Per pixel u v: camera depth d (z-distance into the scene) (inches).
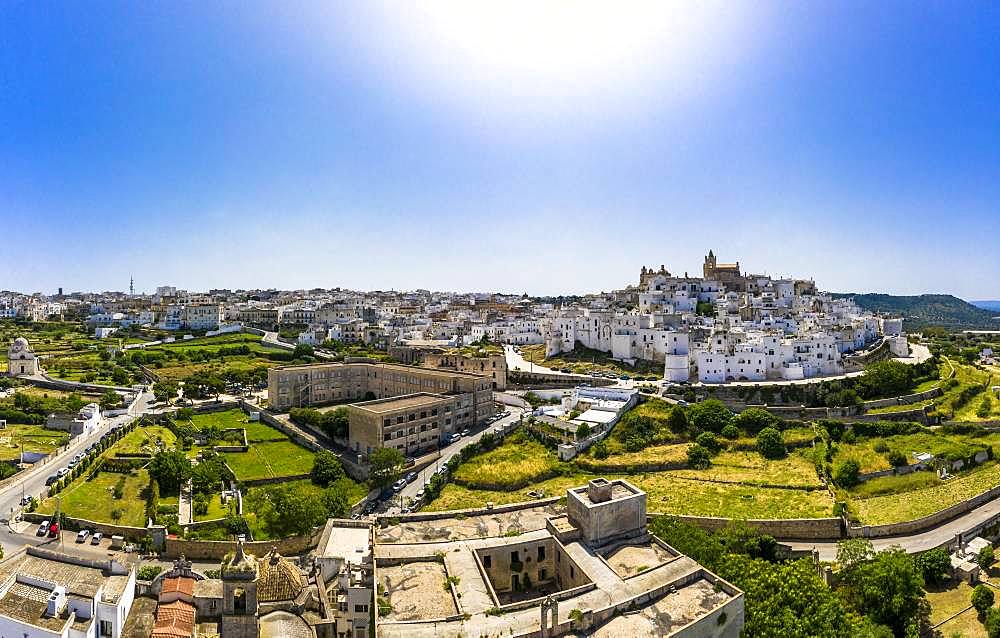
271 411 7170.3
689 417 6200.8
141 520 4264.3
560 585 3031.5
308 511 4168.3
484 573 2741.1
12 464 5300.2
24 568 2723.9
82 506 4421.8
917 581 3452.3
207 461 5324.8
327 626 2610.7
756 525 4345.5
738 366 7140.8
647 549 3016.7
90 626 2497.5
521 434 6112.2
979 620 3511.3
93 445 5762.8
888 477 5172.2
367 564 2822.3
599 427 5969.5
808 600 2847.0
